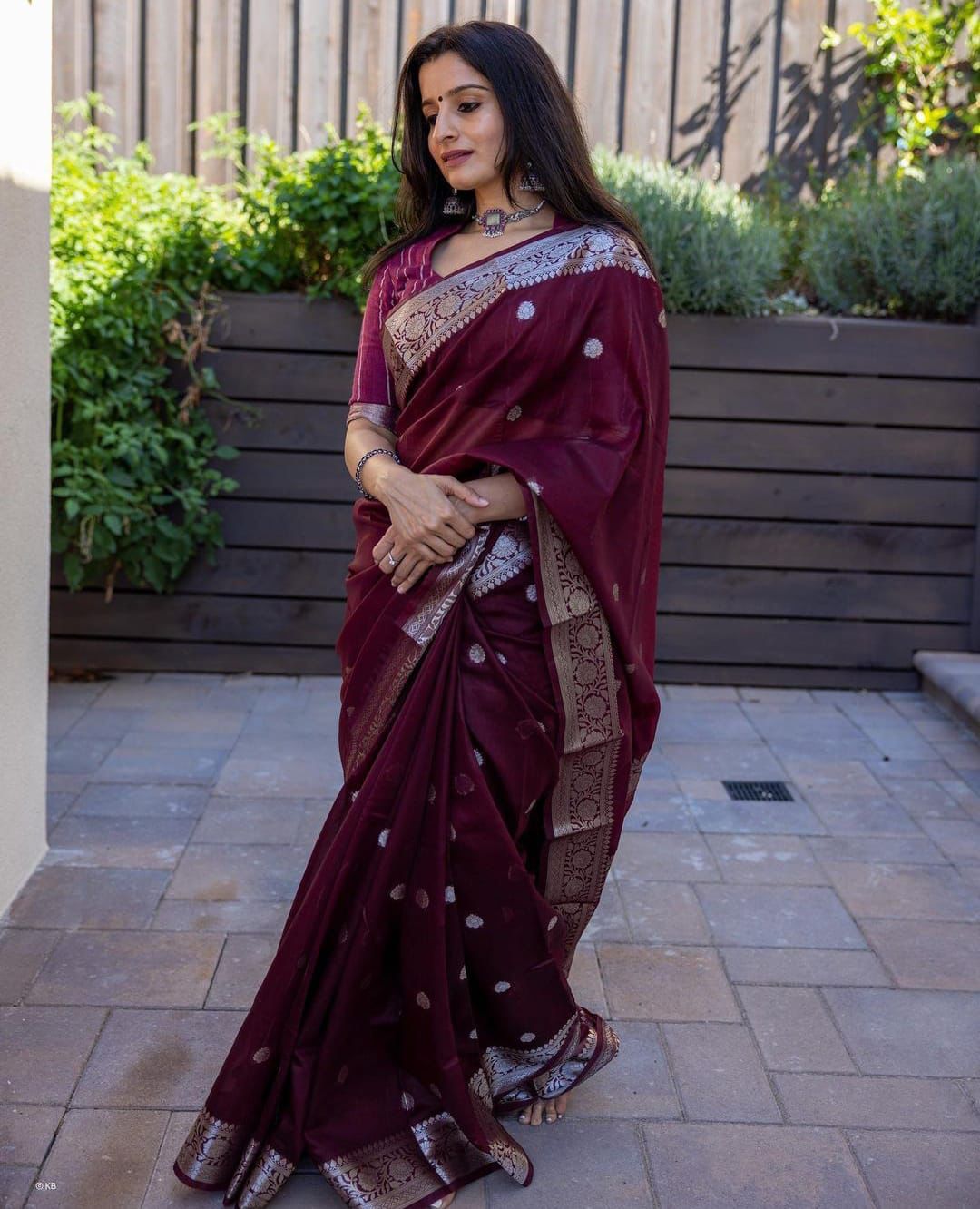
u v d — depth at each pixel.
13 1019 2.32
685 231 4.41
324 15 4.98
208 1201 1.87
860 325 4.44
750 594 4.61
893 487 4.54
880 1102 2.15
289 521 4.54
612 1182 1.94
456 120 1.86
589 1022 2.09
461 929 1.89
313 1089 1.87
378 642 1.88
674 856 3.14
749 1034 2.36
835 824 3.38
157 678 4.55
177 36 4.99
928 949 2.69
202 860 3.03
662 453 1.94
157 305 4.30
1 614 2.64
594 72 5.05
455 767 1.84
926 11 5.02
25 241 2.68
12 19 2.53
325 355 4.46
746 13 5.03
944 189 4.64
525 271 1.80
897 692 4.64
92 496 4.19
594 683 1.89
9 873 2.76
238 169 4.92
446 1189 1.88
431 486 1.81
